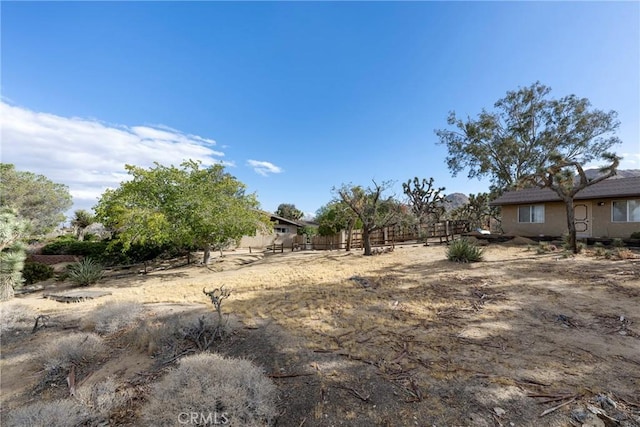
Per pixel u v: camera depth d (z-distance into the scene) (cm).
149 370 367
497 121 2517
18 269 843
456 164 2728
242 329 470
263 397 263
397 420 244
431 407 256
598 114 2209
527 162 2412
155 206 1165
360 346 388
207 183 1308
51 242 1794
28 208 1730
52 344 425
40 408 279
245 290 768
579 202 1429
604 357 335
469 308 532
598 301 542
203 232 1225
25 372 393
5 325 553
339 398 278
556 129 2334
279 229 2914
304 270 1072
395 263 1089
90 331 511
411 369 321
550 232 1511
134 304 593
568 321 455
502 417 238
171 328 458
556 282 681
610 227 1334
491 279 741
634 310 490
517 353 350
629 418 231
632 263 826
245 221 1315
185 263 1570
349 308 558
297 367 341
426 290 669
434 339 401
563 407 246
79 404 288
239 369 292
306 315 528
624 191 1279
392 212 1449
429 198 2402
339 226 1870
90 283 1043
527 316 483
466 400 262
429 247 1477
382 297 625
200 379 270
